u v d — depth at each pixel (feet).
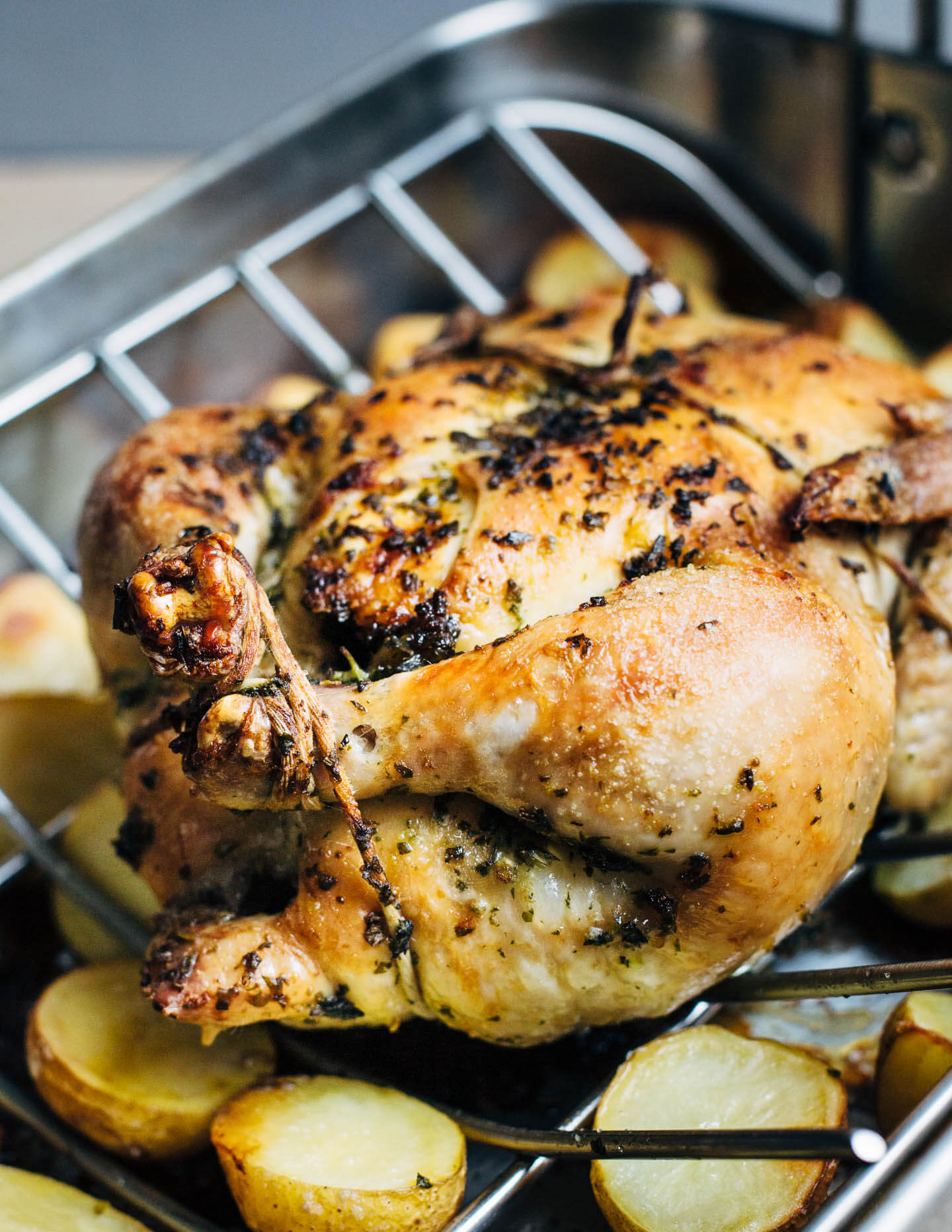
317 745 1.56
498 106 2.48
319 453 1.80
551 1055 1.78
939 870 1.83
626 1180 1.61
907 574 1.76
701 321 1.97
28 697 1.98
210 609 1.51
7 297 2.22
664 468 1.69
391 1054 1.77
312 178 2.39
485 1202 1.61
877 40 2.34
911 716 1.78
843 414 1.81
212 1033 1.66
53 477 2.32
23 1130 1.80
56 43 3.48
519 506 1.66
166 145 3.23
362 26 3.59
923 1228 1.50
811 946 1.87
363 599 1.65
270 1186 1.60
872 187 2.40
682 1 2.40
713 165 2.53
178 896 1.70
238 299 2.36
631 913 1.61
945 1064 1.65
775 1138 1.47
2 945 1.94
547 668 1.57
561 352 1.87
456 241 2.56
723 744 1.57
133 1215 1.72
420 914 1.61
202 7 3.60
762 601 1.61
